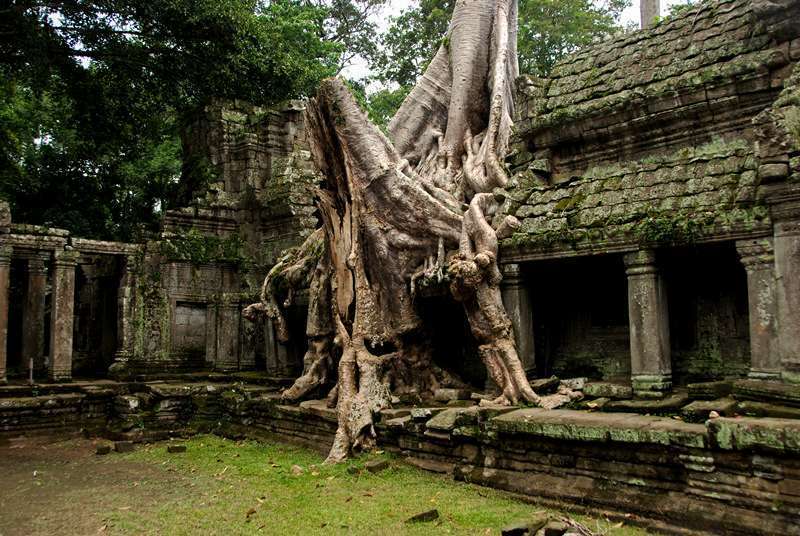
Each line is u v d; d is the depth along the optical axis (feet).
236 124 65.16
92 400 51.57
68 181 76.38
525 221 33.12
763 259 24.75
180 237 59.57
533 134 35.83
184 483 31.37
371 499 26.21
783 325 23.82
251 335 53.42
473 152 44.11
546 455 26.04
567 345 35.12
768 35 28.07
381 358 37.09
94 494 29.91
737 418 21.66
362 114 38.32
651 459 22.94
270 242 60.85
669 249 28.09
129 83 67.82
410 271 37.47
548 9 86.12
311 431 39.42
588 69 35.47
